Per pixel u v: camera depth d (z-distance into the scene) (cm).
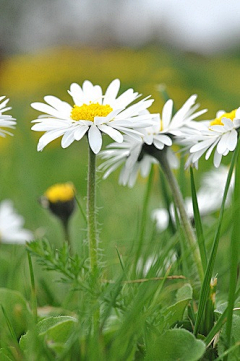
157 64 109
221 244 29
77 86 24
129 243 30
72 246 29
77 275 20
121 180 25
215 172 32
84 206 35
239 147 22
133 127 22
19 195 42
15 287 27
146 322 21
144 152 24
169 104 24
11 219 32
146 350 20
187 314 22
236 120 22
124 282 22
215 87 101
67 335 21
